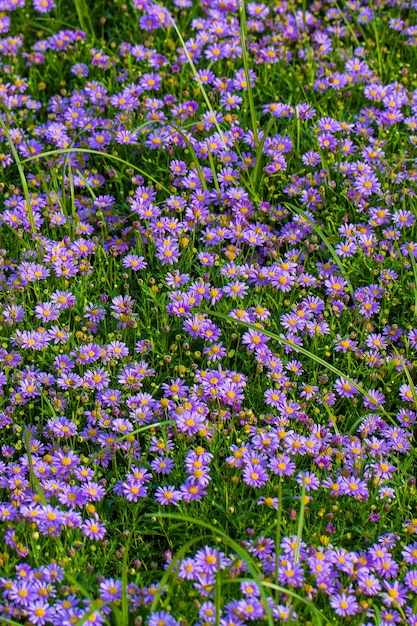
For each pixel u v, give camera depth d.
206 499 1.78
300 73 2.15
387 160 2.04
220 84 2.10
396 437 1.83
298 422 1.83
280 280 1.92
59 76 2.16
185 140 1.97
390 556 1.74
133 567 1.76
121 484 1.78
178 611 1.69
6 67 2.13
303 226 1.98
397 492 1.78
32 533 1.72
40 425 1.82
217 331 1.87
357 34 2.23
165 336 1.88
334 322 1.92
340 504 1.78
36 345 1.85
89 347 1.85
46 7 2.20
